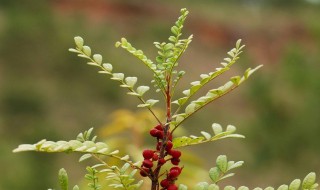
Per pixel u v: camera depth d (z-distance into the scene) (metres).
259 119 23.92
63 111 25.20
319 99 23.59
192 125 26.17
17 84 24.94
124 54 31.47
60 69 27.34
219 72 1.65
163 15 39.47
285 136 22.73
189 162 3.81
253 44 40.34
